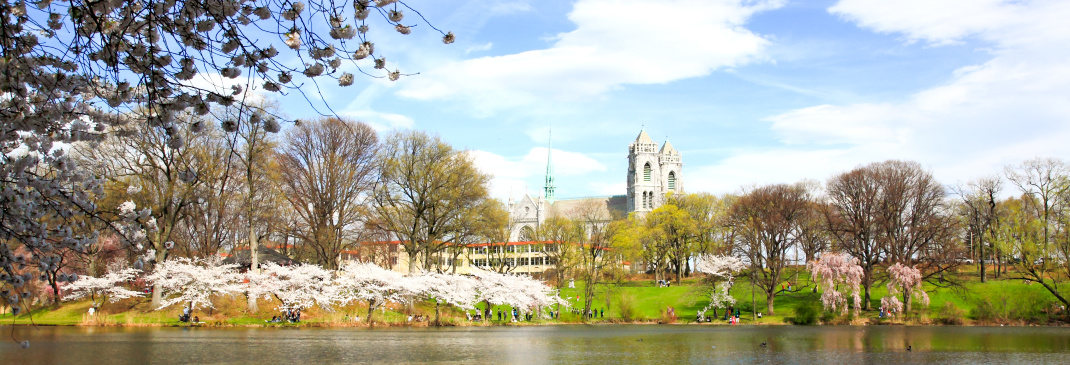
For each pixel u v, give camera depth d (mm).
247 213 70188
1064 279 91625
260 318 69562
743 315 94875
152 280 66000
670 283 127938
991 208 100625
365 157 77688
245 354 43188
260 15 13188
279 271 69688
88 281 64312
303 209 75312
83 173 19016
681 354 48969
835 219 98625
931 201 96500
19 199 16734
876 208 94250
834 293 86562
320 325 67438
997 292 88375
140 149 58281
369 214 75000
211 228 76188
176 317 66875
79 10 12430
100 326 61344
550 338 59750
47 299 71438
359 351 46281
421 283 73188
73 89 14852
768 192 101438
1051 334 67125
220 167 64000
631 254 121000
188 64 13977
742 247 99438
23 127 15398
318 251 78312
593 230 123750
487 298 80188
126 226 20125
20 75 14188
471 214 79188
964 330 73375
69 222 19484
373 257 91875
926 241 91062
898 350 52750
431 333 62375
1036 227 84250
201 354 42781
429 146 79000
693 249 125750
